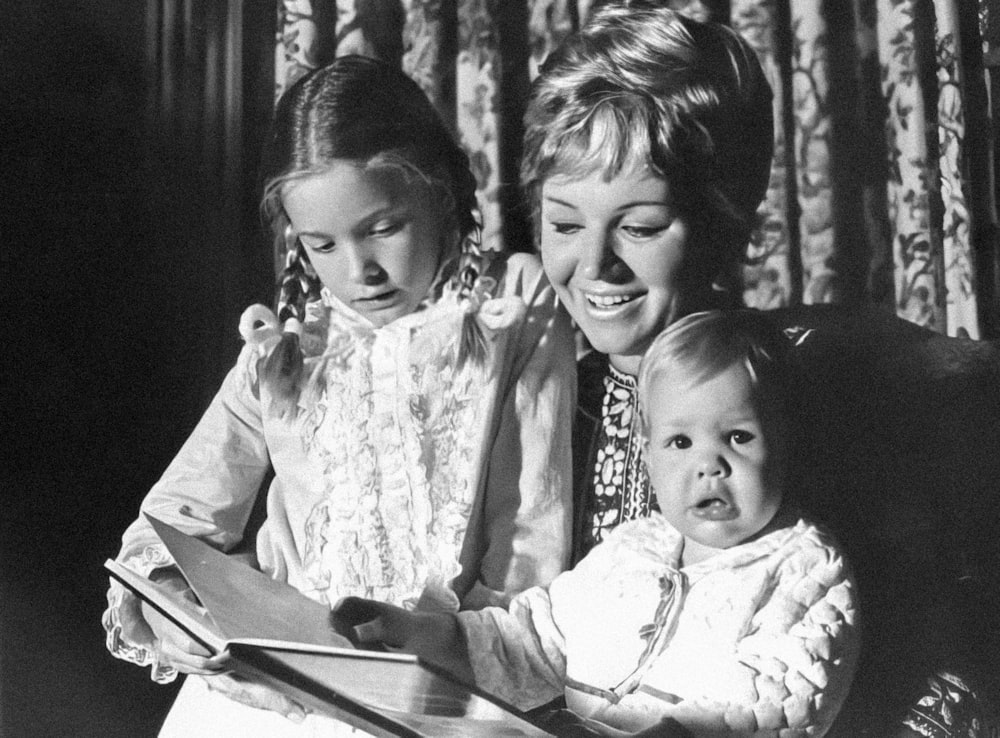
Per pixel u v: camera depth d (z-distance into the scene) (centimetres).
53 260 238
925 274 203
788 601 166
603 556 179
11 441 236
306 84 198
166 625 188
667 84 186
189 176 236
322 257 198
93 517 235
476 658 177
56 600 234
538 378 193
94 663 233
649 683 167
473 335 193
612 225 189
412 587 187
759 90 192
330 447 195
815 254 206
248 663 143
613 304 191
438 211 199
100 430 236
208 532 202
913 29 206
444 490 189
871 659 180
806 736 160
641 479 190
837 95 208
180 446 235
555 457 191
